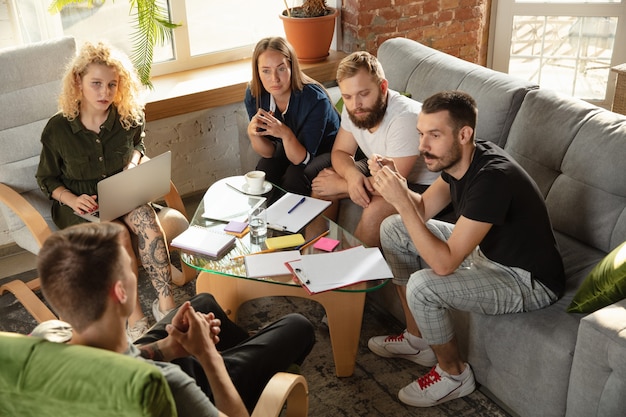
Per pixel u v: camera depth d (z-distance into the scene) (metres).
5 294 3.14
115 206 2.65
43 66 3.01
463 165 2.27
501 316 2.29
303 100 3.23
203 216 2.71
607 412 1.96
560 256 2.31
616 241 2.45
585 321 1.96
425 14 4.26
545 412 2.19
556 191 2.63
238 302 2.60
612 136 2.48
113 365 1.18
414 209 2.29
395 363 2.64
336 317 2.44
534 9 4.59
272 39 3.16
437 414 2.38
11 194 2.79
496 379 2.36
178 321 1.74
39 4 3.52
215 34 4.13
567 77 4.79
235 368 1.90
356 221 2.96
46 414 1.27
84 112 2.89
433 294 2.25
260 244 2.51
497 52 4.77
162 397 1.18
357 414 2.39
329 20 3.97
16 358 1.24
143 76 3.50
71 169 2.89
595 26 4.56
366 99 2.77
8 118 2.95
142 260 2.80
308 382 2.55
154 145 3.76
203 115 3.85
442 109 2.19
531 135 2.74
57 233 1.41
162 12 3.89
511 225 2.23
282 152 3.36
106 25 3.80
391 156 2.82
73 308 1.38
